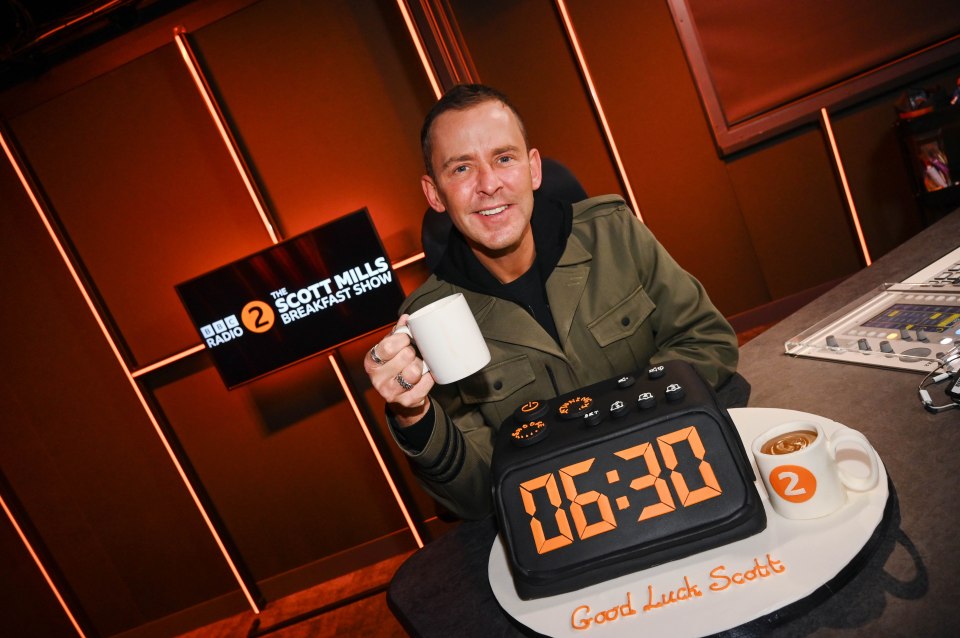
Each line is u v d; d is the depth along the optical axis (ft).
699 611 1.93
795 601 1.83
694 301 4.01
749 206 10.67
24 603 10.46
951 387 2.51
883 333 3.23
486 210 3.51
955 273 3.45
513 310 3.99
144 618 10.61
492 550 2.68
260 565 10.45
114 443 10.15
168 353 9.97
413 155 9.70
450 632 2.38
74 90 9.45
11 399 10.04
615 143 10.61
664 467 2.24
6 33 9.43
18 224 9.64
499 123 3.41
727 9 9.95
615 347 4.02
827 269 10.73
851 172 10.23
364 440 10.07
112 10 8.93
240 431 10.09
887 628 1.70
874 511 2.05
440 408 3.22
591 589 2.21
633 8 10.21
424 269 9.86
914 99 9.16
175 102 9.51
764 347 3.90
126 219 9.73
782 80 10.10
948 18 9.50
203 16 9.35
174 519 10.31
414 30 9.27
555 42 10.32
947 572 1.79
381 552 10.28
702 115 10.44
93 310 9.70
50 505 10.30
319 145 9.68
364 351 9.87
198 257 9.84
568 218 4.13
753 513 2.15
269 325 9.16
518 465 2.35
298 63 9.51
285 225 9.86
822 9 9.77
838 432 2.23
